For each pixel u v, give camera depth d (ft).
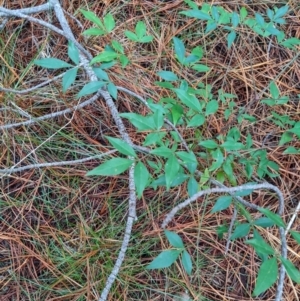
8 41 3.56
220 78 3.66
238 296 3.26
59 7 3.12
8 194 3.35
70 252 3.27
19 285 3.23
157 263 2.15
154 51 3.67
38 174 3.39
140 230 3.29
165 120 2.80
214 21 2.96
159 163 3.04
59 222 3.34
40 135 3.44
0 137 3.42
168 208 3.34
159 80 3.59
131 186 2.62
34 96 3.46
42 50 3.58
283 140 3.03
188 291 3.25
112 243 3.28
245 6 3.79
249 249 3.30
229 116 3.32
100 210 3.36
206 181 2.79
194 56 2.88
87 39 3.53
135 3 3.73
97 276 3.23
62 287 3.23
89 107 3.47
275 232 3.28
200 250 3.31
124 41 3.63
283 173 3.45
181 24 3.76
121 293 3.21
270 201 3.41
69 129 3.45
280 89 3.68
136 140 3.43
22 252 3.28
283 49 3.76
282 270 2.33
